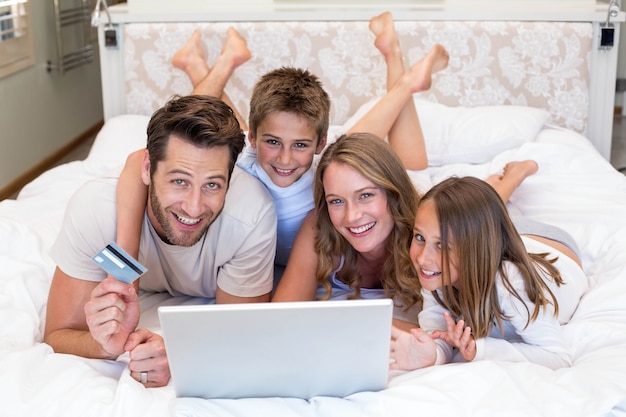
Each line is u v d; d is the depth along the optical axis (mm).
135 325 1411
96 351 1477
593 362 1393
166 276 1777
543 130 2764
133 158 1674
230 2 3061
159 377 1402
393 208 1634
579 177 2320
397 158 1642
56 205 2213
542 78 2932
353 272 1794
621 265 1793
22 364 1360
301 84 1749
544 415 1219
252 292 1728
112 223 1572
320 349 1235
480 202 1456
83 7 4590
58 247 1569
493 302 1478
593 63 2959
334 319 1195
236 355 1236
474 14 2902
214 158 1419
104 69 3006
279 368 1261
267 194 1752
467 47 2910
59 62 4223
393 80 2518
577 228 2002
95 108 5020
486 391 1274
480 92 2949
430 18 2908
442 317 1586
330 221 1730
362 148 1599
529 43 2898
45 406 1275
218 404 1269
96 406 1259
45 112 4168
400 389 1282
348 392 1312
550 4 3025
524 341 1531
